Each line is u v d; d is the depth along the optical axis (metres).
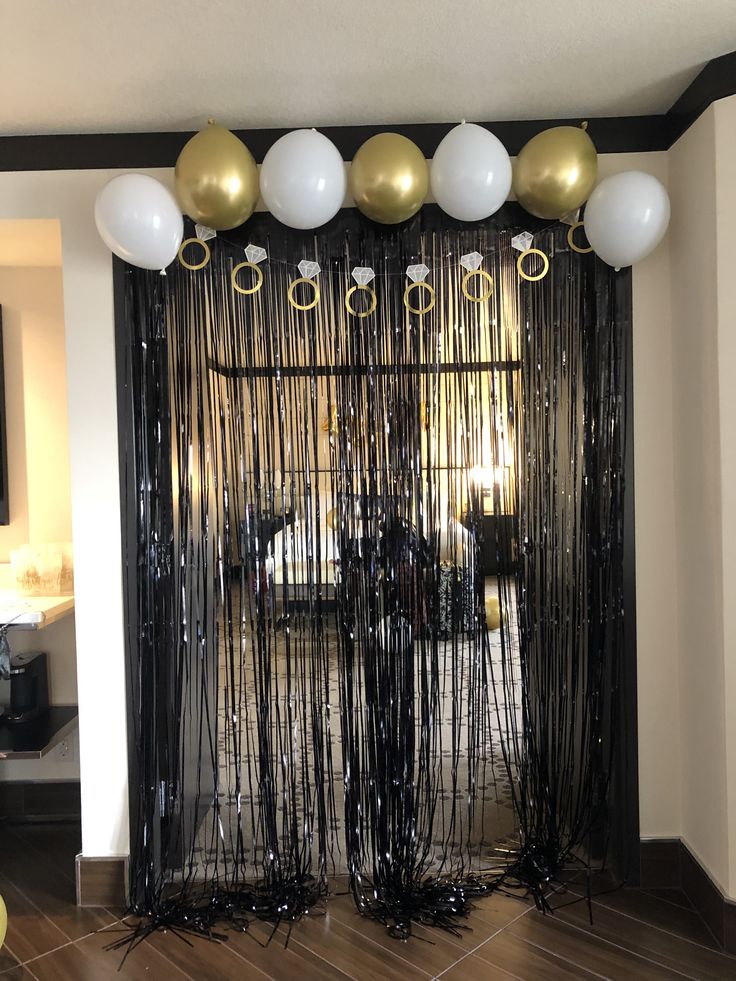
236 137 2.54
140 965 2.31
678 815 2.70
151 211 2.29
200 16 1.99
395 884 2.60
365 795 2.66
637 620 2.70
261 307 2.64
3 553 3.36
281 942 2.41
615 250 2.43
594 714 2.73
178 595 2.66
